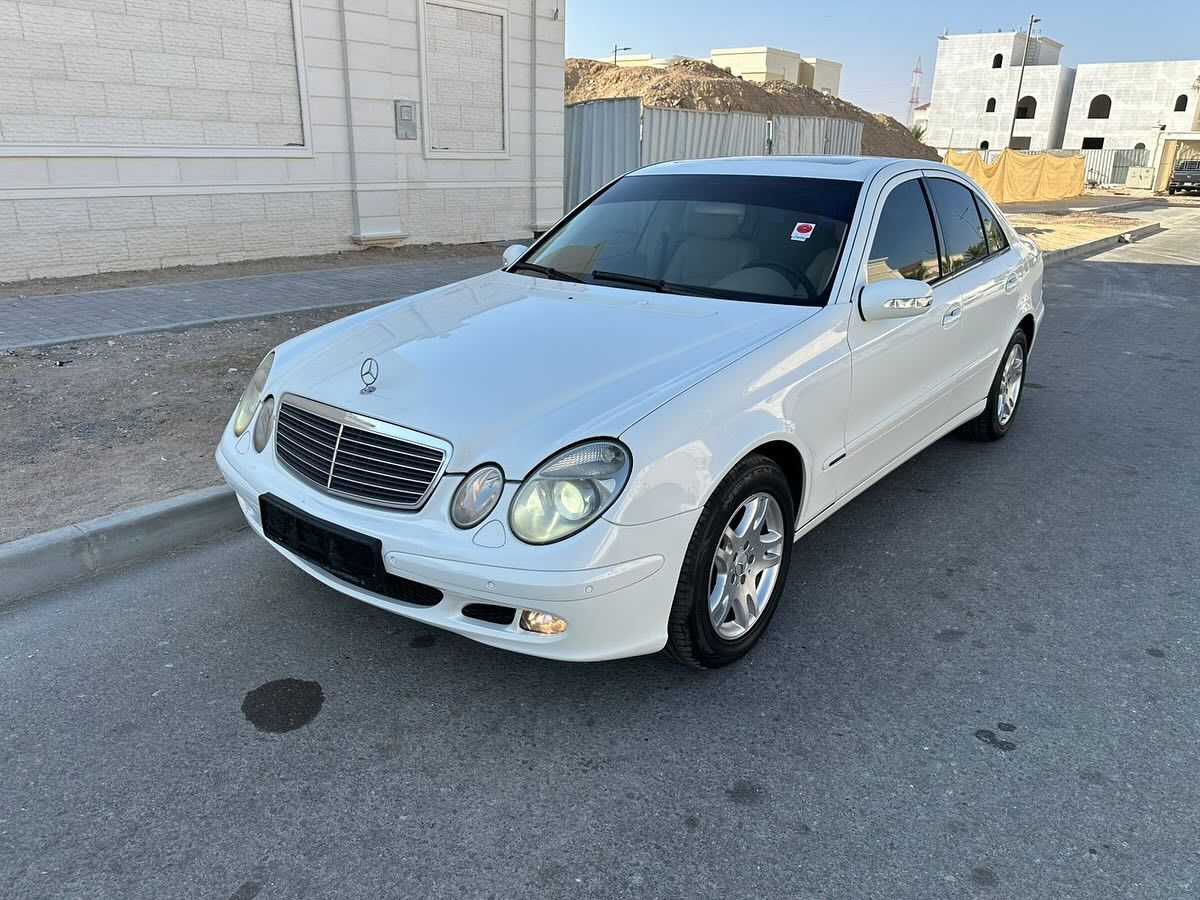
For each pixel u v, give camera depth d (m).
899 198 4.00
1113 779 2.54
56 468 4.40
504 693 2.94
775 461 3.13
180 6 9.98
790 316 3.28
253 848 2.27
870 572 3.82
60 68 9.22
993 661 3.15
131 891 2.12
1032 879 2.18
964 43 73.06
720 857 2.25
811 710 2.86
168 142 10.23
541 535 2.44
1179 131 64.25
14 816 2.36
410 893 2.13
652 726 2.78
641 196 4.29
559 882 2.17
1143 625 3.40
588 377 2.83
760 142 18.36
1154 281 13.16
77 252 9.81
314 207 11.93
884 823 2.37
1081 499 4.65
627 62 57.00
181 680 2.97
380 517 2.66
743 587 3.03
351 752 2.64
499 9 13.33
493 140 13.89
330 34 11.44
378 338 3.38
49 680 2.96
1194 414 6.21
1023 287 5.18
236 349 6.86
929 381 4.11
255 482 3.04
